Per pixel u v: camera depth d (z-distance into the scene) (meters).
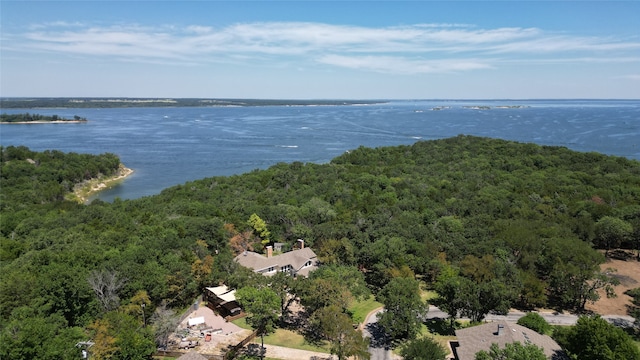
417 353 46.16
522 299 69.81
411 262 74.25
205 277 65.12
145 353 47.25
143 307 55.19
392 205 109.94
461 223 92.81
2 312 49.78
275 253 83.94
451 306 60.16
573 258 69.75
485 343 46.94
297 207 103.19
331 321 49.59
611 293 67.56
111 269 59.56
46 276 54.47
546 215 100.88
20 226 94.44
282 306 60.41
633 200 111.75
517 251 78.50
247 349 53.09
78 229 88.25
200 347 53.00
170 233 76.50
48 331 43.16
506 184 133.00
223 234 81.00
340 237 83.81
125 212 107.88
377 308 65.81
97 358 43.78
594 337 45.81
